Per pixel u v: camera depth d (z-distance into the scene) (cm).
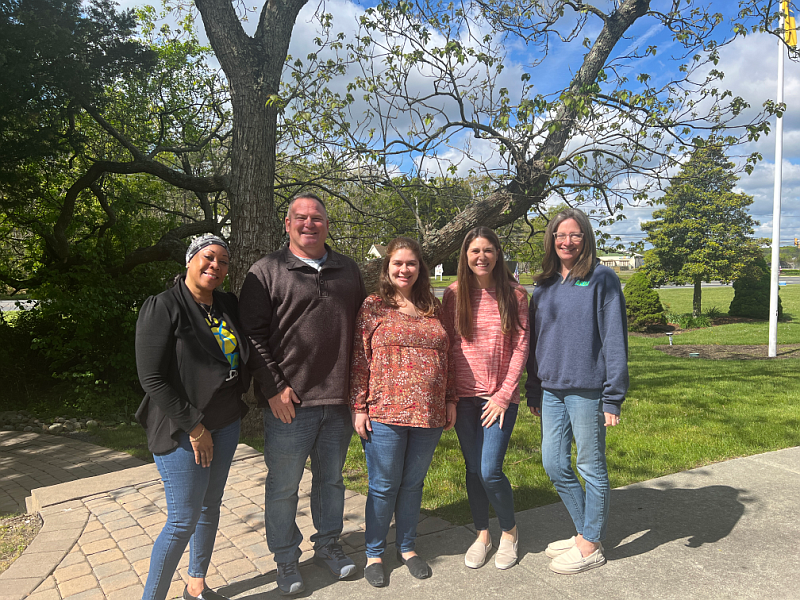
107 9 818
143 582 264
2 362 870
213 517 239
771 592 247
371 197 757
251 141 588
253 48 591
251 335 237
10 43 674
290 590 250
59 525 330
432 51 598
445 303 284
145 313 210
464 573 269
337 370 251
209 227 904
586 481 268
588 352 258
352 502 364
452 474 442
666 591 250
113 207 986
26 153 769
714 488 379
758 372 974
